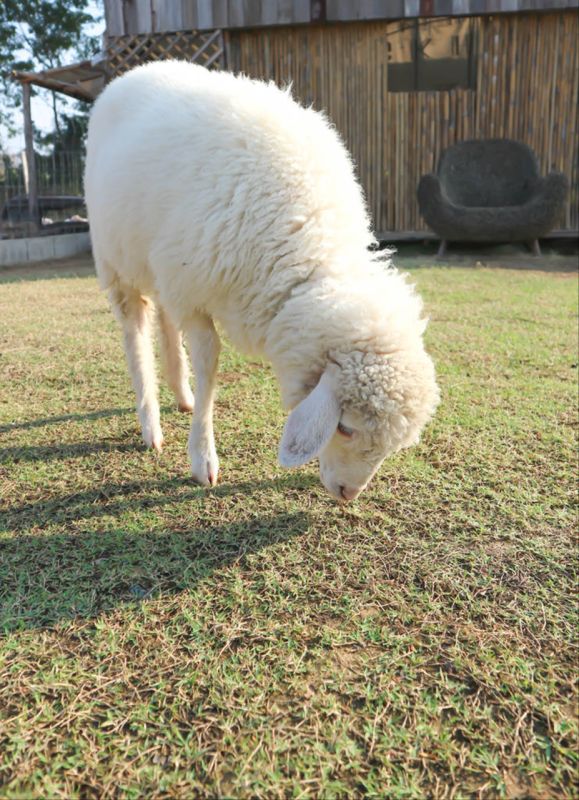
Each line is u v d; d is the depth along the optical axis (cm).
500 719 157
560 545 226
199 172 230
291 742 150
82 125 2188
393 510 251
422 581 208
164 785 140
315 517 246
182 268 236
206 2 930
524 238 905
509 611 194
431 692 165
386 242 1077
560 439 309
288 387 222
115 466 287
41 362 432
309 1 915
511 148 952
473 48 1013
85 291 703
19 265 966
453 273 788
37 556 220
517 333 500
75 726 154
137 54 983
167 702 161
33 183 1107
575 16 935
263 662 174
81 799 137
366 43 959
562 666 173
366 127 990
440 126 988
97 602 197
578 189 995
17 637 182
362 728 154
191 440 269
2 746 149
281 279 223
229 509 251
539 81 962
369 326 204
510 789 140
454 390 377
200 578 208
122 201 252
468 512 248
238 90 246
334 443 219
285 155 228
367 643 181
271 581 207
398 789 139
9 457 294
